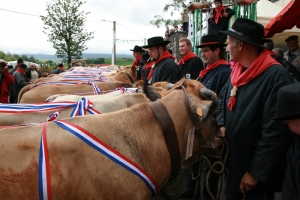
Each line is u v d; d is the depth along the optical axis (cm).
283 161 266
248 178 256
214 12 752
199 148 245
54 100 404
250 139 259
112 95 413
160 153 221
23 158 179
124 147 204
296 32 816
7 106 336
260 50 266
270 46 541
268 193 275
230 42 271
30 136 189
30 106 342
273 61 258
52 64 3134
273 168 246
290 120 192
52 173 178
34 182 174
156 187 221
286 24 496
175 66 511
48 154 181
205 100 234
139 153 211
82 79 643
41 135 190
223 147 269
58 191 177
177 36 1337
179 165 230
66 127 195
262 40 272
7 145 183
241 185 263
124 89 429
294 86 190
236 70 278
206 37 395
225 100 287
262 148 246
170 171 228
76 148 188
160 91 336
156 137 221
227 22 736
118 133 207
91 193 187
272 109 243
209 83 390
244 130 259
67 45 2067
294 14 455
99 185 189
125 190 196
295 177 195
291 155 201
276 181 271
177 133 229
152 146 218
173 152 225
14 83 1020
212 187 367
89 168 187
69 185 180
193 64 526
